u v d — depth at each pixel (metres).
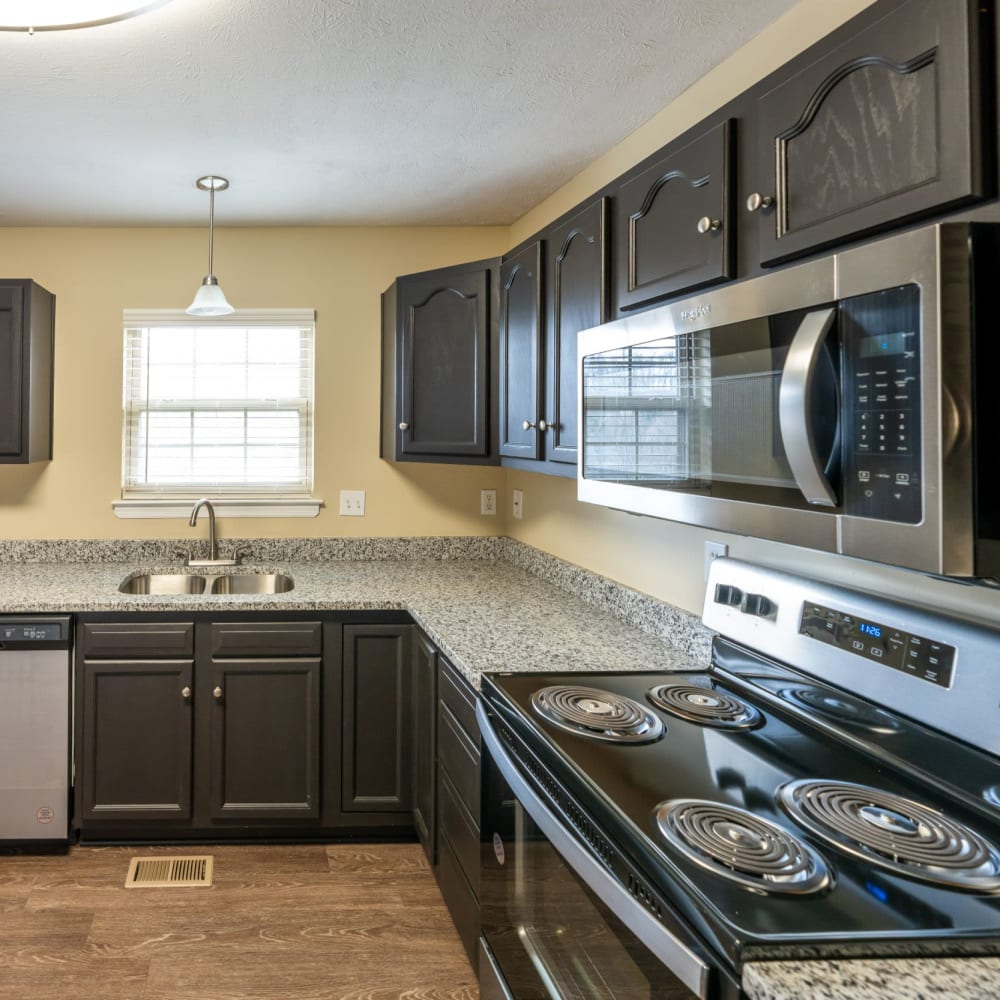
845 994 0.67
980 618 1.07
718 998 0.74
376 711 2.48
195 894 2.21
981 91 0.83
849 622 1.24
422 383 2.67
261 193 2.64
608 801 1.02
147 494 3.06
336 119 2.04
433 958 1.94
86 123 2.05
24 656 2.34
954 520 0.77
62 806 2.38
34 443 2.77
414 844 2.54
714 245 1.33
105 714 2.38
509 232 3.11
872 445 0.86
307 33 1.61
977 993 0.67
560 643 1.90
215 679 2.41
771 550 1.55
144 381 3.05
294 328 3.11
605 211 1.74
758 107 1.22
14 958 1.91
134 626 2.38
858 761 1.18
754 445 1.08
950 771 1.04
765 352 1.05
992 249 0.77
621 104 1.96
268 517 3.09
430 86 1.86
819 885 0.81
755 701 1.46
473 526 3.21
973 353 0.76
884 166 0.96
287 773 2.46
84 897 2.19
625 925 0.94
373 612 2.46
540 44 1.67
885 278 0.83
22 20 1.51
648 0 1.50
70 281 2.98
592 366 1.63
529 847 1.34
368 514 3.15
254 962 1.91
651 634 1.99
